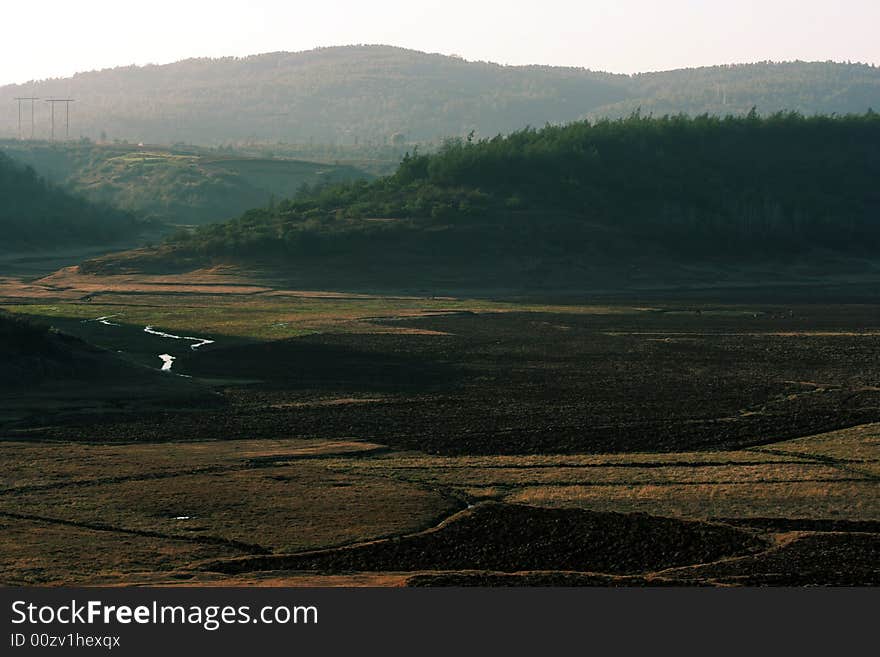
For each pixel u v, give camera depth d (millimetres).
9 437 78312
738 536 54125
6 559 49719
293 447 74688
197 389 100000
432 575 48000
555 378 107625
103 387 98250
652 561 50719
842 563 49781
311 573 48625
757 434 79375
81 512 57906
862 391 98938
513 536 54219
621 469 68312
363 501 60281
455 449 74438
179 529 55000
